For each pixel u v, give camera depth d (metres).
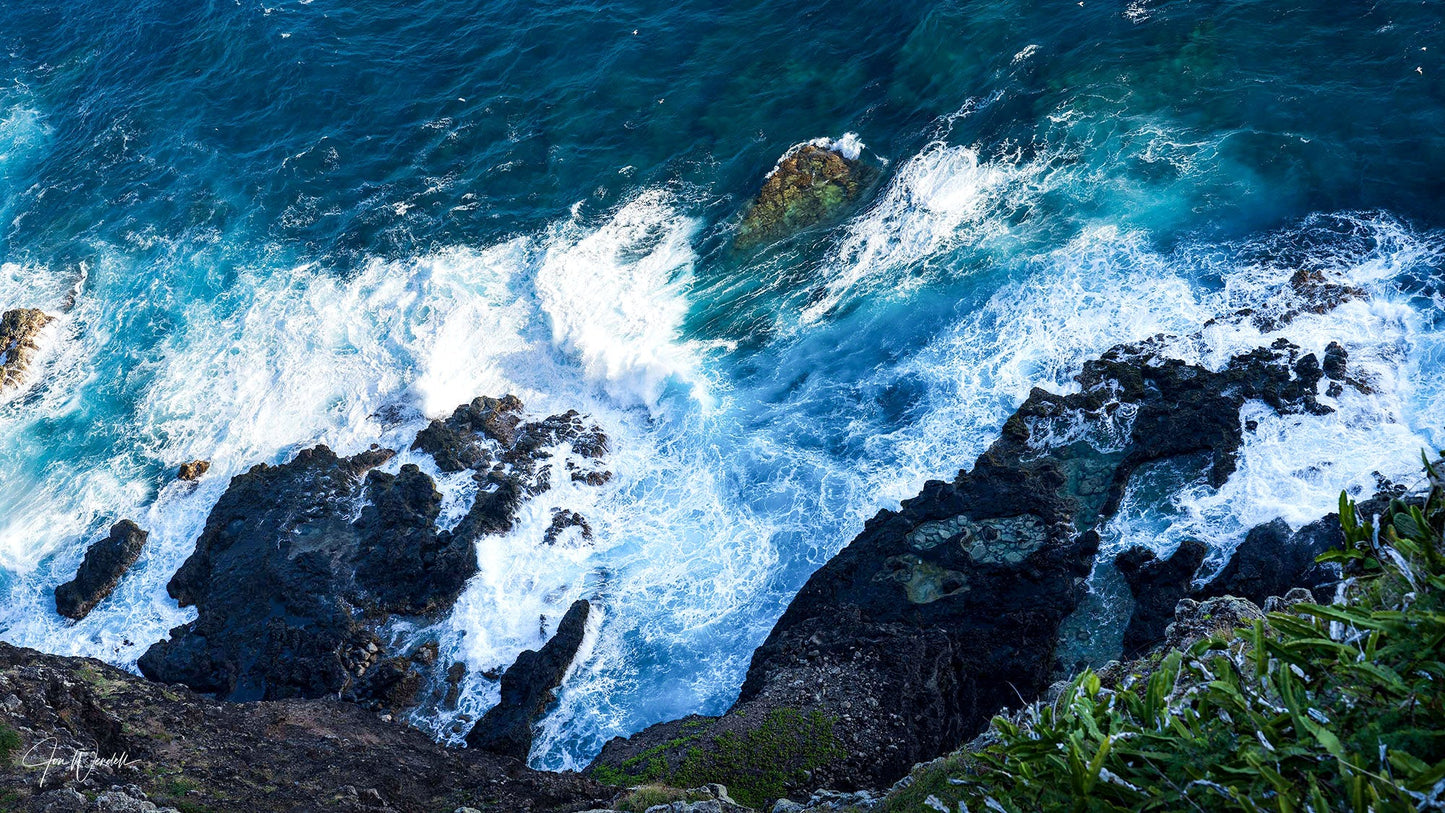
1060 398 31.03
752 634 29.91
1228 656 7.56
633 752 25.70
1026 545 27.77
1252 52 39.09
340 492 34.91
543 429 35.97
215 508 35.34
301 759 23.95
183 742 23.67
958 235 37.66
